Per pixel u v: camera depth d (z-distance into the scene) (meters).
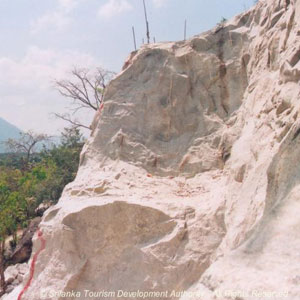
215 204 8.57
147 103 12.48
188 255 8.04
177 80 12.55
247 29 12.51
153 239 8.59
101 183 10.21
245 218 6.46
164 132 12.14
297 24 8.34
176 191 10.21
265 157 6.87
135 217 8.86
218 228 8.16
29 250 23.72
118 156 11.62
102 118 12.63
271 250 3.00
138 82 13.01
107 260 8.81
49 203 30.28
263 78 9.59
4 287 19.19
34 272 9.70
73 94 31.80
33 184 30.67
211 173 10.92
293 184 3.87
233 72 12.28
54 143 37.66
